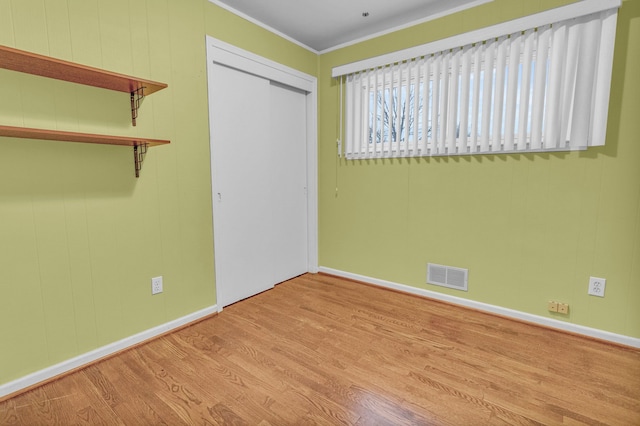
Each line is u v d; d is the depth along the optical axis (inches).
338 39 119.1
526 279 90.7
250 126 106.6
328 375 67.7
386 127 111.8
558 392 61.7
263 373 68.6
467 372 68.4
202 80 90.3
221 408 58.2
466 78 93.0
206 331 87.4
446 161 100.9
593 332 81.7
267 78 110.3
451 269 103.1
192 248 91.4
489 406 58.2
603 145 77.1
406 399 60.2
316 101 129.9
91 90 69.4
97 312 73.4
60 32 64.1
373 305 104.2
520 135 86.2
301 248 135.4
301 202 133.5
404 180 110.1
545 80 81.7
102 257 73.5
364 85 115.8
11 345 61.7
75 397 61.2
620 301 78.4
